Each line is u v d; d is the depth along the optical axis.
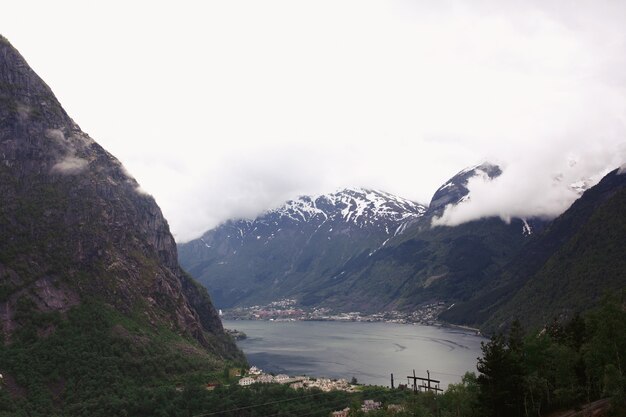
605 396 153.88
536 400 153.50
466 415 178.38
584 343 174.50
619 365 140.25
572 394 153.88
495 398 144.38
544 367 164.25
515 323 192.88
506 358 147.62
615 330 144.25
